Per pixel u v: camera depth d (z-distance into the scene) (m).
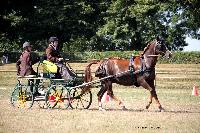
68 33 100.12
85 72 23.25
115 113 21.16
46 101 22.78
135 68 22.61
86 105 24.88
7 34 94.25
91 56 89.62
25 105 24.44
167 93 33.69
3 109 22.53
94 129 16.44
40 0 97.50
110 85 23.08
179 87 39.88
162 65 73.25
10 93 32.66
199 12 81.25
